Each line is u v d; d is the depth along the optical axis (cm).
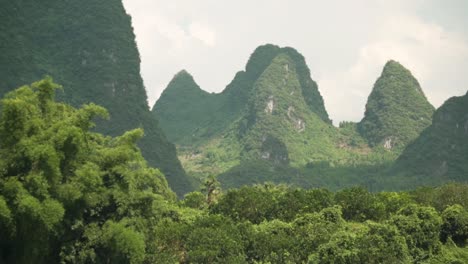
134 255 2636
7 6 14738
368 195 5466
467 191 5797
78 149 2498
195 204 6744
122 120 16100
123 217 2833
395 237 3819
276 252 3703
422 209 4481
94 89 15975
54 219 2262
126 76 17088
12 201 2231
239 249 3597
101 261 2788
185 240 3622
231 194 5394
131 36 18188
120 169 2788
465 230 4738
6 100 2358
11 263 2428
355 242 3572
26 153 2277
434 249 4269
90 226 2698
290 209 5134
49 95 2659
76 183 2484
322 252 3488
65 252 2688
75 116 2686
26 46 15062
